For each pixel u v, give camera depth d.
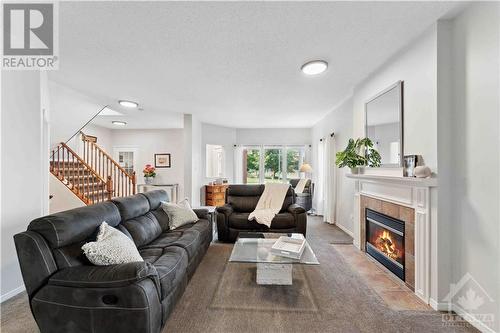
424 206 2.03
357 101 3.34
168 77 3.01
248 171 7.14
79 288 1.42
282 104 4.38
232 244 3.60
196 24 1.89
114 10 1.72
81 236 1.72
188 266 2.30
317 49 2.32
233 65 2.66
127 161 7.34
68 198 4.49
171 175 7.30
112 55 2.40
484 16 1.63
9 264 2.09
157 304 1.52
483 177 1.65
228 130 6.87
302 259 2.16
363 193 3.18
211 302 2.02
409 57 2.25
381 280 2.44
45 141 2.80
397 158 2.42
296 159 7.09
